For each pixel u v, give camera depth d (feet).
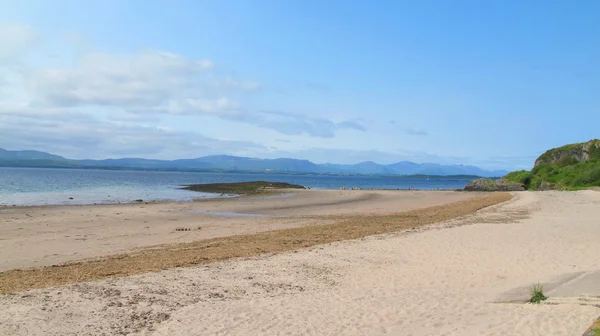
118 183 251.80
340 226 70.44
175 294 28.40
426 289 30.04
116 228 67.15
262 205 116.26
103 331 21.61
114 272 35.70
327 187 349.20
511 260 39.19
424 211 99.91
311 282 32.37
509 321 22.39
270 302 26.96
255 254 44.86
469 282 31.89
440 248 45.93
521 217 76.84
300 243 52.31
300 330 21.99
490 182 234.79
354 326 22.54
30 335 20.58
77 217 79.25
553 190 184.55
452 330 21.54
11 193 144.97
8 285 31.07
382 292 29.37
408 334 21.27
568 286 28.43
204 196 152.97
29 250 48.14
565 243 47.70
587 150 231.91
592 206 99.25
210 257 43.04
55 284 31.42
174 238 58.39
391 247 46.88
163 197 144.77
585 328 20.51
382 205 121.70
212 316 24.11
